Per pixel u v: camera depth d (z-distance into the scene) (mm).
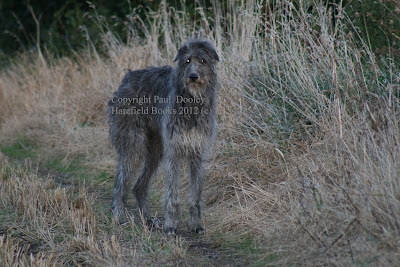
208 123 8523
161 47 14969
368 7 11031
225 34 13914
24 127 15844
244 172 9766
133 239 7938
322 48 9953
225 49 13109
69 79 17172
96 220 8945
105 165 12469
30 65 20047
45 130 15359
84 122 15305
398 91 9125
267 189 9008
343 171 7645
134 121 9336
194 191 8594
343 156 8180
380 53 10508
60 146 14023
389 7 10695
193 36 13250
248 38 12266
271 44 11133
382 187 6824
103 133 14008
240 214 8469
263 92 11070
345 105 8984
